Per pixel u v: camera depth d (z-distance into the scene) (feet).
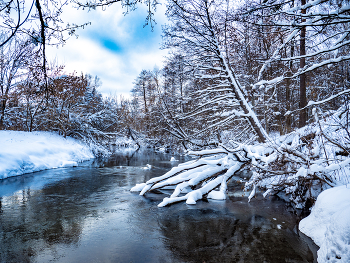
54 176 37.58
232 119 40.50
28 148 43.80
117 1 12.54
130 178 37.63
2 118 54.54
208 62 39.68
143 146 131.95
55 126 65.10
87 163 55.26
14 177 35.19
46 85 15.44
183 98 42.83
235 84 35.76
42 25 11.80
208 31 36.35
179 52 39.06
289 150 23.16
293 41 24.43
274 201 25.54
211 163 30.32
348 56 18.66
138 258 12.86
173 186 31.32
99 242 14.89
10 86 52.39
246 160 29.30
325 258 11.55
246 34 33.09
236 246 14.35
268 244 14.66
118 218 19.51
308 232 15.89
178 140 44.96
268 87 34.91
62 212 20.81
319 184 22.50
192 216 20.25
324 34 24.06
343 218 11.28
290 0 14.89
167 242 14.97
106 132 78.95
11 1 10.57
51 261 12.46
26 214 20.12
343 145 21.95
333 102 44.01
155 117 52.13
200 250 13.88
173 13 33.17
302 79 42.14
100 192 28.50
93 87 112.68
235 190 31.14
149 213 20.94
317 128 25.57
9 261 12.40
